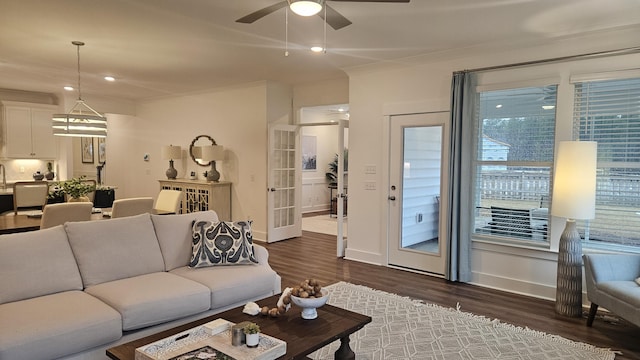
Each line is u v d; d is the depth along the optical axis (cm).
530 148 420
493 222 445
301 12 236
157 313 265
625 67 363
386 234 526
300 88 687
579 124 390
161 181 765
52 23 374
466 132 442
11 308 241
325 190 1099
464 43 425
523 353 295
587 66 383
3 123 714
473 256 456
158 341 204
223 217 707
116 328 246
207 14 349
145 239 329
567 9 327
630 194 368
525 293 422
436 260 488
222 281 308
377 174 533
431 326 340
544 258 411
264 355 191
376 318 356
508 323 348
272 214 671
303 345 207
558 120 398
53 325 223
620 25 358
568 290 363
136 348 199
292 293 241
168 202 521
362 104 544
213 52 473
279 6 247
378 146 530
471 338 318
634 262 338
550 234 406
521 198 426
